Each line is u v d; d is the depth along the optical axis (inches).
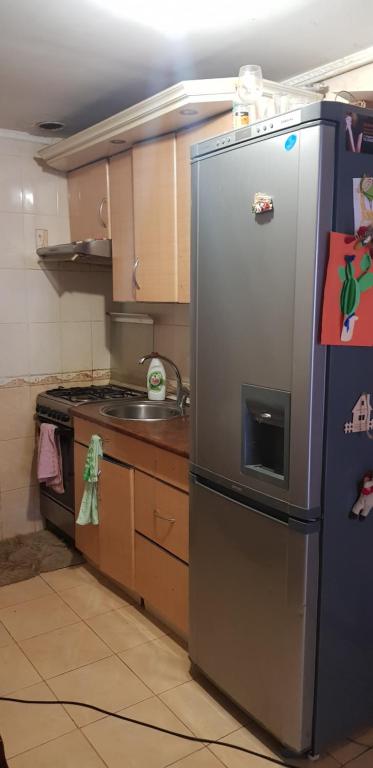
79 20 75.5
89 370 142.3
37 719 78.2
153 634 98.0
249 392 68.1
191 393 78.7
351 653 69.7
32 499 137.1
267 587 68.6
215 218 71.4
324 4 70.8
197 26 77.2
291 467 63.3
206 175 72.4
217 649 79.0
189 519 81.8
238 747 73.4
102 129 101.7
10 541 132.3
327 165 57.4
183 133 94.3
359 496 66.2
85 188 125.2
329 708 68.7
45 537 134.3
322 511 63.4
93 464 106.7
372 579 69.9
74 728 76.6
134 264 110.1
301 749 67.5
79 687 84.6
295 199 59.9
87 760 71.4
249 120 74.9
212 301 73.1
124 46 83.5
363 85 86.4
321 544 64.0
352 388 63.6
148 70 92.7
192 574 82.5
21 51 85.0
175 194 97.4
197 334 76.5
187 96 82.2
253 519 69.6
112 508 104.4
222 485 74.5
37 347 133.6
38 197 129.5
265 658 70.2
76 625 100.5
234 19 74.9
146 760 71.4
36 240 130.4
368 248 61.7
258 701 72.2
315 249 58.3
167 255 100.7
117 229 115.2
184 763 70.9
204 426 76.6
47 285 133.3
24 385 132.8
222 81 80.4
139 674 87.5
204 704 81.2
